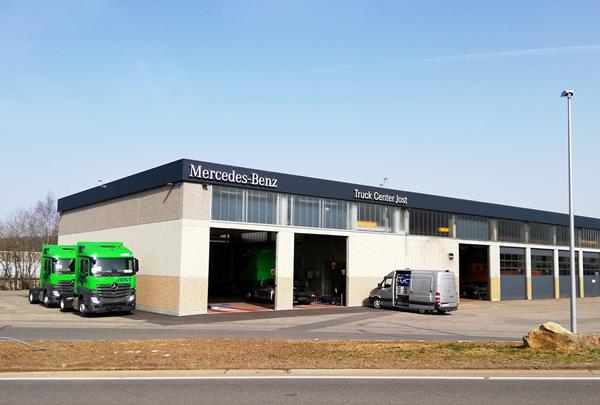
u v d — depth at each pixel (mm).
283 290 30250
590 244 53656
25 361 12102
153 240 29234
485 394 9234
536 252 47531
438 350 14086
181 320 24297
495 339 17906
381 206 35719
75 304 27266
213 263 44281
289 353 13523
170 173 27781
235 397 8961
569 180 18328
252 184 29062
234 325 22312
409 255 36812
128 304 26094
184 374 10867
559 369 11297
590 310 34031
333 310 30766
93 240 37156
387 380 10344
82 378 10523
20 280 55906
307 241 39406
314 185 31875
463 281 45312
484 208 42312
